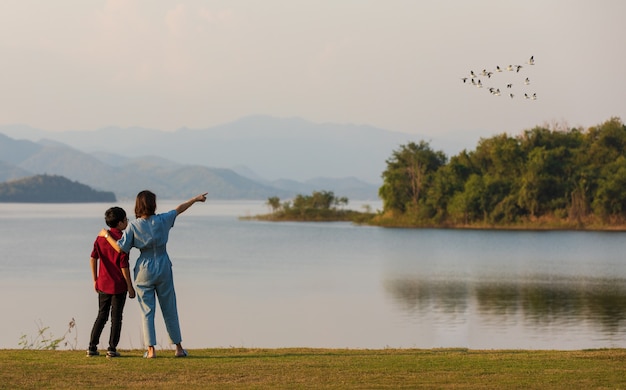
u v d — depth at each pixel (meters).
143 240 13.78
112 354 14.05
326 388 11.63
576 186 130.38
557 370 12.98
